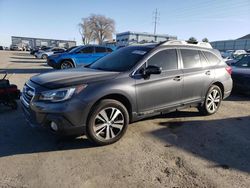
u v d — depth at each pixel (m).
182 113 6.01
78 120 3.73
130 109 4.32
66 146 4.05
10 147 3.98
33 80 4.18
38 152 3.84
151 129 4.89
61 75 4.21
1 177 3.15
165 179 3.21
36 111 3.75
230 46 56.38
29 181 3.09
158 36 43.06
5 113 5.66
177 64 5.01
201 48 5.68
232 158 3.83
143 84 4.36
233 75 8.36
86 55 14.13
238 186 3.10
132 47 5.23
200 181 3.19
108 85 3.96
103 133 4.06
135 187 3.03
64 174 3.26
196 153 3.96
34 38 83.69
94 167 3.45
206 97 5.64
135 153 3.88
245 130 5.05
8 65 19.25
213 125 5.26
